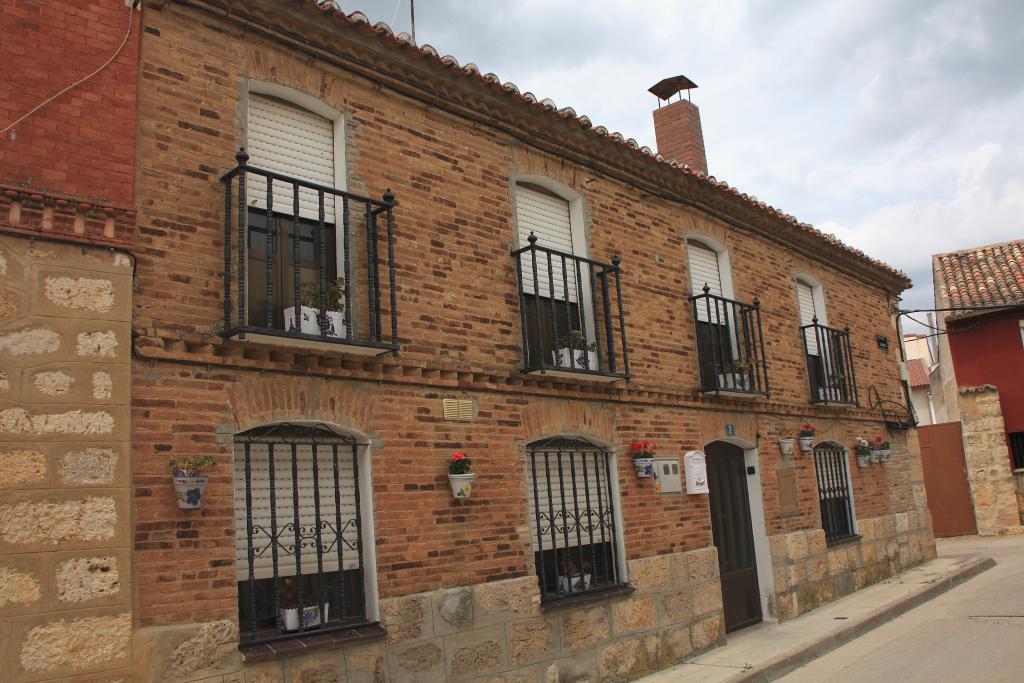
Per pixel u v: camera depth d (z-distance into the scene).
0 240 5.14
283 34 6.90
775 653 9.23
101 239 5.48
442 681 6.82
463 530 7.34
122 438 5.34
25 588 4.84
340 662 6.19
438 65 7.84
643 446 9.31
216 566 5.69
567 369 8.20
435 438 7.31
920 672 8.03
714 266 11.83
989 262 21.45
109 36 5.84
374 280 6.89
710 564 9.98
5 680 4.69
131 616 5.20
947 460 20.66
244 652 5.70
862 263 15.38
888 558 14.41
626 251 10.01
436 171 7.94
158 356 5.68
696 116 15.02
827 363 13.70
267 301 6.24
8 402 4.99
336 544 6.64
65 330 5.27
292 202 6.87
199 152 6.23
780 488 11.80
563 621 7.99
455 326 7.71
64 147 5.48
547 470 8.43
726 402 11.04
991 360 20.08
